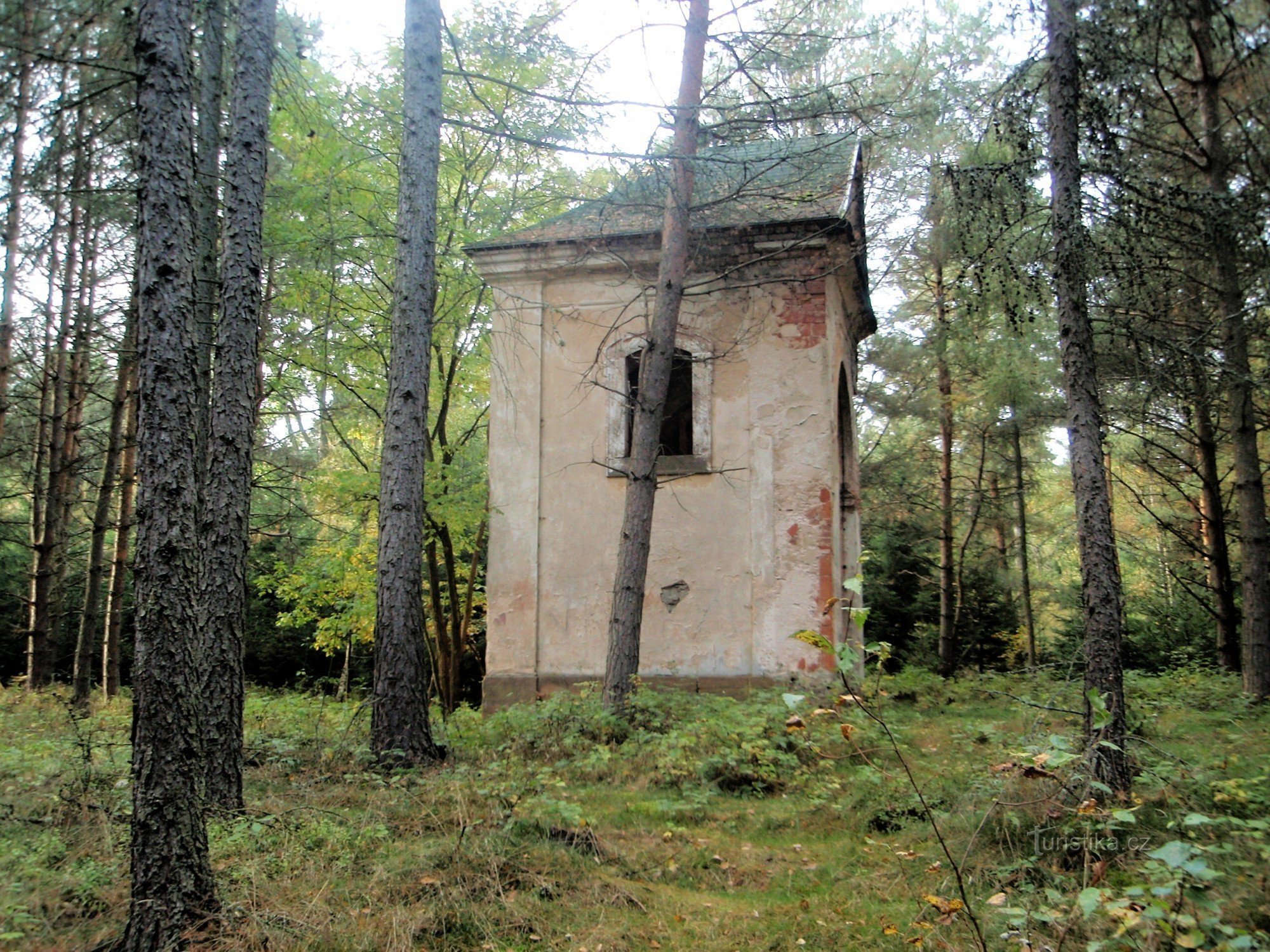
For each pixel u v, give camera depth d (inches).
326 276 506.0
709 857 228.4
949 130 365.7
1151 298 336.5
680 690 427.5
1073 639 756.0
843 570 561.9
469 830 216.1
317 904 170.1
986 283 330.0
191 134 168.9
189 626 156.3
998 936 162.4
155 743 151.9
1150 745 245.8
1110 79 289.1
